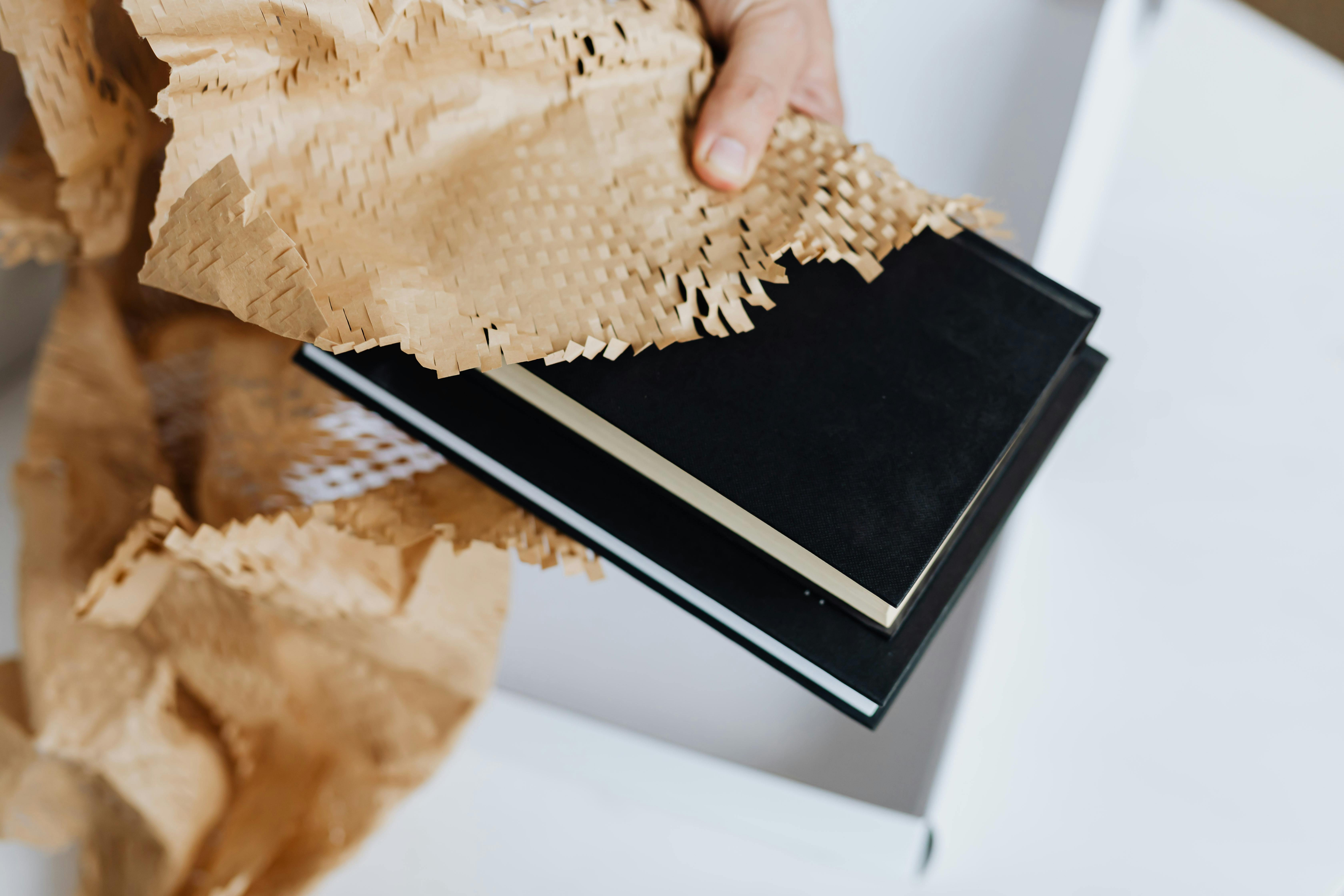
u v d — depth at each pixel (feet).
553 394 0.83
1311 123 1.68
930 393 0.85
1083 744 1.32
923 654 0.84
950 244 0.95
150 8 0.68
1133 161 1.68
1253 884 1.23
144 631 1.14
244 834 1.19
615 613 1.45
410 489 0.96
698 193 0.89
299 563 0.94
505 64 0.85
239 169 0.75
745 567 0.84
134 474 1.12
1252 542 1.44
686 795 1.26
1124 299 1.59
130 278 1.15
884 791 1.33
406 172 0.82
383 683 1.18
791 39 1.00
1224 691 1.34
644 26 0.90
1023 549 1.44
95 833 1.17
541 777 1.28
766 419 0.81
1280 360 1.56
